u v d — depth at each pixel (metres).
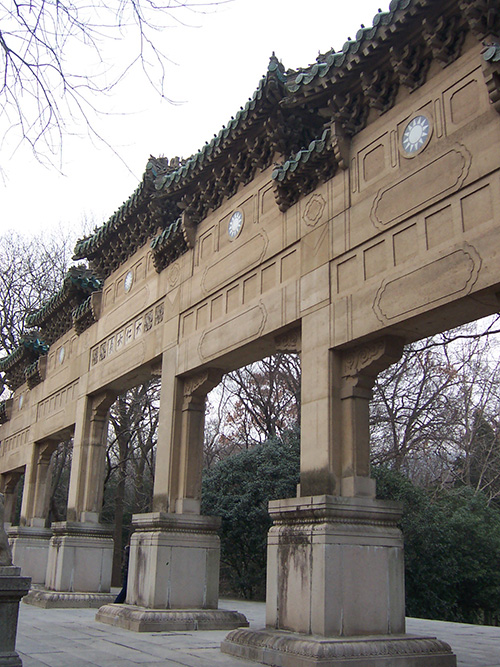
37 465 23.09
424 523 20.73
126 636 10.86
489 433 27.56
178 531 12.50
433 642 8.53
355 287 9.68
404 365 24.38
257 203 12.52
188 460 13.32
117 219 17.16
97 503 17.91
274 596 9.28
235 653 8.99
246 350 12.23
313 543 8.66
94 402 18.64
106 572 17.38
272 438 24.08
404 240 9.07
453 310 8.40
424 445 27.47
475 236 8.02
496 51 7.70
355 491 9.11
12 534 22.00
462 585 22.02
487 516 23.25
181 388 13.93
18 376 26.86
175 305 14.59
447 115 8.83
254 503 21.44
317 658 7.59
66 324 21.92
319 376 9.90
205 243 14.05
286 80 11.38
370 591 8.65
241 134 12.30
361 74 9.85
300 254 10.97
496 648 10.60
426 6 8.66
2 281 30.27
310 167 10.91
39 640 10.31
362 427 9.49
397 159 9.49
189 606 12.23
